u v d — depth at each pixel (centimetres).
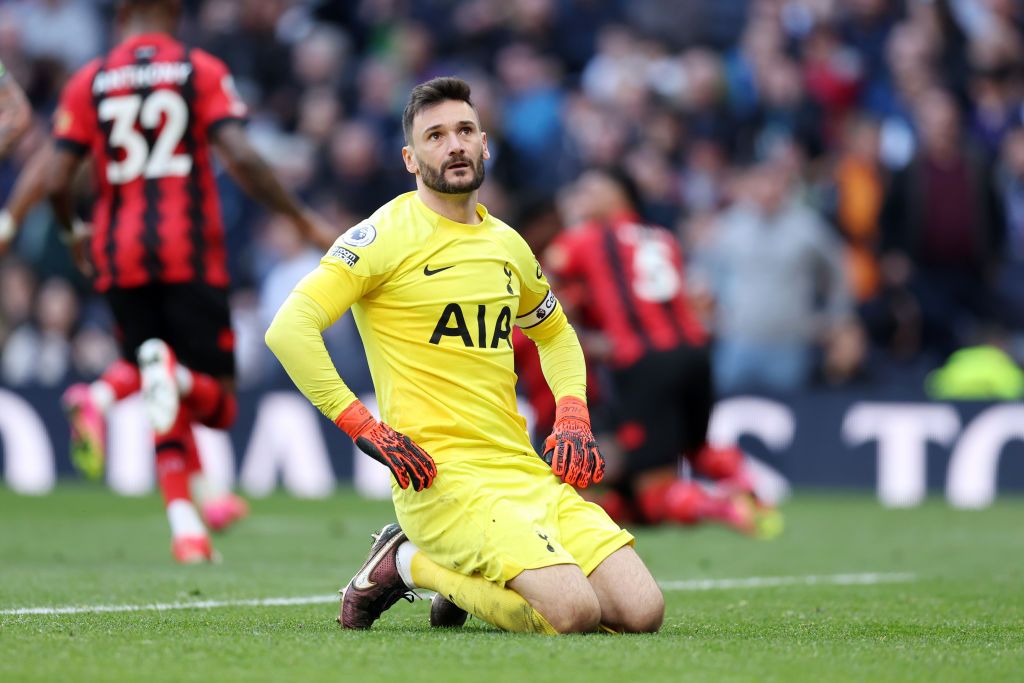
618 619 1538
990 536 3194
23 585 2045
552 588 1489
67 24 5688
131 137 2423
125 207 2436
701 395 3169
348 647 1410
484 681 1226
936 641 1541
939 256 4847
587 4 5784
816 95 5256
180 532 2441
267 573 2288
